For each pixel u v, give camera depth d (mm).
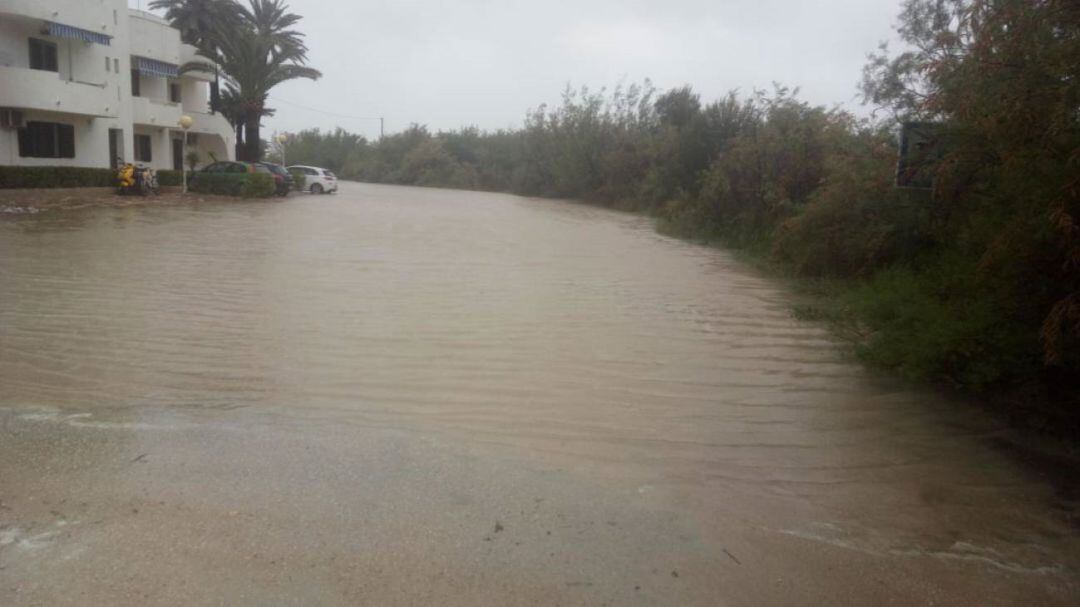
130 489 4867
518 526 4559
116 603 3615
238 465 5316
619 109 50812
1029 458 6039
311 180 46750
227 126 45469
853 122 22359
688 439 6242
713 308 12188
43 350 8344
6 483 4910
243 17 47312
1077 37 5965
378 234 22500
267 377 7609
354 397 7059
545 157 58469
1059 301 6168
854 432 6523
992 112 6598
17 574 3840
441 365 8258
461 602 3742
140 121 36219
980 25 7195
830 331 10195
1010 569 4336
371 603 3703
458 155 80938
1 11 26438
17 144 28422
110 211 26188
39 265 14070
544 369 8234
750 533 4633
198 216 26078
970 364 7113
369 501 4812
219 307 10953
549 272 15812
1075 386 6688
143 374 7586
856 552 4453
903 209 12734
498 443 5988
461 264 16516
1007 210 7457
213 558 4051
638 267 17219
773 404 7238
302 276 14016
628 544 4402
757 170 23438
